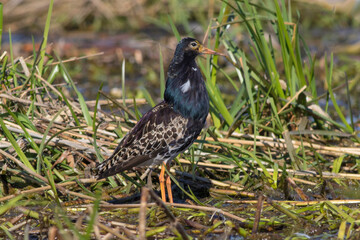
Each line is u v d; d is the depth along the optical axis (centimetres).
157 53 1959
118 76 1830
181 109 929
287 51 1190
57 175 979
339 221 817
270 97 1098
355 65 1841
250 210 884
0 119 907
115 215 865
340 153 1110
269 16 1234
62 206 881
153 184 1027
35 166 1009
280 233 793
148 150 916
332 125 1191
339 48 2012
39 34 2167
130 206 812
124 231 714
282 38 1147
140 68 1886
